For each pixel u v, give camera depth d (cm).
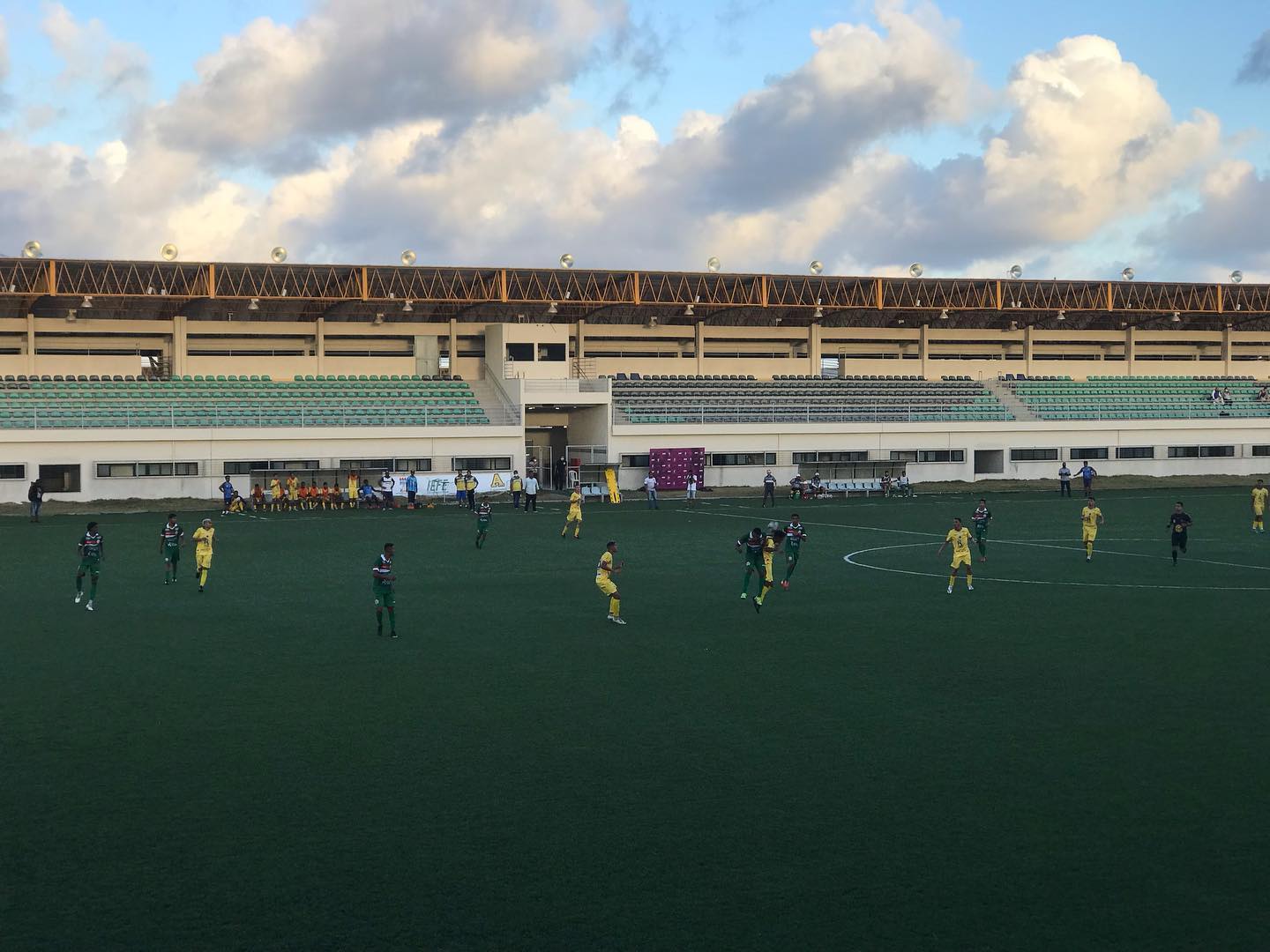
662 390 9056
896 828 1407
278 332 8881
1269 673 2264
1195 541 4872
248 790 1551
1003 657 2431
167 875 1269
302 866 1294
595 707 2003
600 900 1204
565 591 3425
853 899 1205
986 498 7706
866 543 4828
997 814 1453
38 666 2353
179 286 8169
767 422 8662
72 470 7206
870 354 10281
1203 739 1786
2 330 8288
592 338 9600
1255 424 9519
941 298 9606
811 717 1931
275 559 4269
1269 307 10306
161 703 2038
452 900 1204
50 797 1523
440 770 1636
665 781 1588
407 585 3562
